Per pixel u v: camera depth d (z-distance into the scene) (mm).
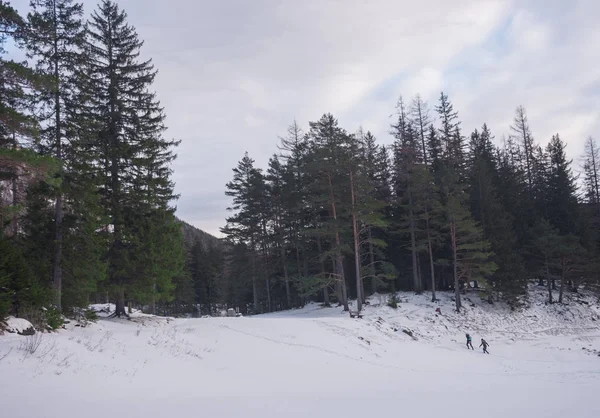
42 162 13203
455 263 35531
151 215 24922
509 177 46688
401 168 40750
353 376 16500
